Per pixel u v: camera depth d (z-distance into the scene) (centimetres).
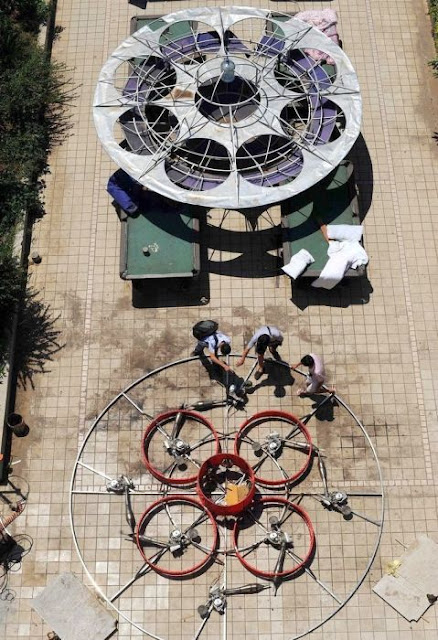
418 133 1917
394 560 1471
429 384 1638
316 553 1477
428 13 2092
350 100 1709
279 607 1432
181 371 1644
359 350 1667
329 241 1656
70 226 1803
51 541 1493
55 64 1981
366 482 1543
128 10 2088
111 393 1625
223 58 1736
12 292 1628
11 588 1453
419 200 1834
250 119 1667
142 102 1689
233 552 1465
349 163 1739
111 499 1526
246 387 1614
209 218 1808
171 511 1506
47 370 1650
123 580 1455
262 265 1752
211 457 1466
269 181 1631
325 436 1581
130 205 1670
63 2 2100
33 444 1580
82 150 1891
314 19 1942
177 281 1709
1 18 1981
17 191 1778
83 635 1402
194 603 1437
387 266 1758
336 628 1419
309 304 1712
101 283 1741
